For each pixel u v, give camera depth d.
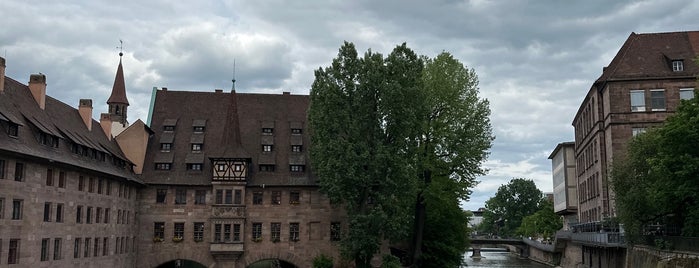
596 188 65.06
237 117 61.31
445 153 52.81
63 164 44.59
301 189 60.19
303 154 62.28
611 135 57.22
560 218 124.75
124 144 60.81
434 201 53.88
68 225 46.09
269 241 59.22
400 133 49.59
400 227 49.31
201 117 65.38
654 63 58.06
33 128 43.81
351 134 49.22
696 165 35.66
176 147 62.25
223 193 59.06
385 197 47.72
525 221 138.50
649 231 45.56
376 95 49.72
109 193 53.19
